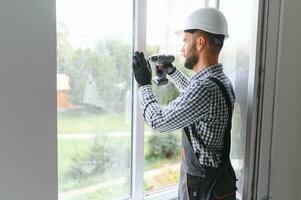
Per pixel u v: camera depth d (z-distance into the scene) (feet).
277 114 5.23
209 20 4.31
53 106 3.20
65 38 4.35
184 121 4.02
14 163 3.03
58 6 4.24
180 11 5.64
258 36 4.88
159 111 4.09
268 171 5.36
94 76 4.72
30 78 3.02
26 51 2.97
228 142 4.46
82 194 4.82
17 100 2.97
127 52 5.06
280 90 5.18
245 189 5.24
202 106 4.02
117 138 5.12
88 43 4.60
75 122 4.60
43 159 3.20
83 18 4.50
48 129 3.20
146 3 5.05
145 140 5.49
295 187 5.67
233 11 5.49
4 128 2.93
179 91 5.36
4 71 2.87
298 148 5.58
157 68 4.81
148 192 5.70
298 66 5.32
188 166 4.48
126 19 4.98
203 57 4.39
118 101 5.06
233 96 4.46
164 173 5.87
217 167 4.37
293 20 5.11
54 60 3.16
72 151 4.62
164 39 5.47
